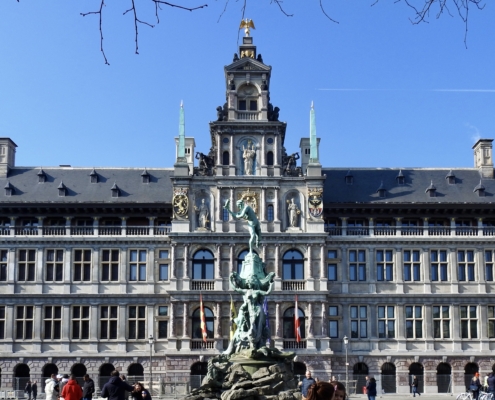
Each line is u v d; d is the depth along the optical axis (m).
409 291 79.75
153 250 79.56
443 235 80.88
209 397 44.56
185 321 76.38
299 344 76.50
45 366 77.00
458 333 78.75
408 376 77.62
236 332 49.56
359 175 85.25
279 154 80.44
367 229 80.81
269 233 77.88
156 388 75.06
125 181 83.19
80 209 79.12
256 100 82.12
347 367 75.88
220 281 77.25
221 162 79.94
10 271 78.31
